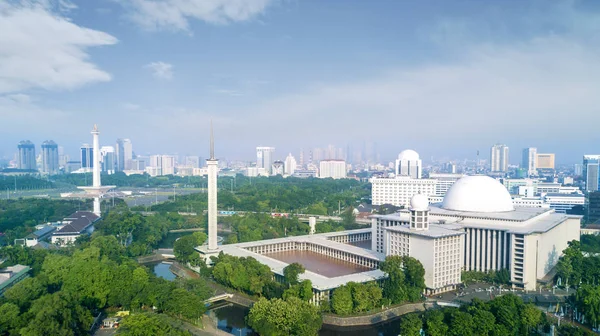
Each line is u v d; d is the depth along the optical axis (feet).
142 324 625.00
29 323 615.57
